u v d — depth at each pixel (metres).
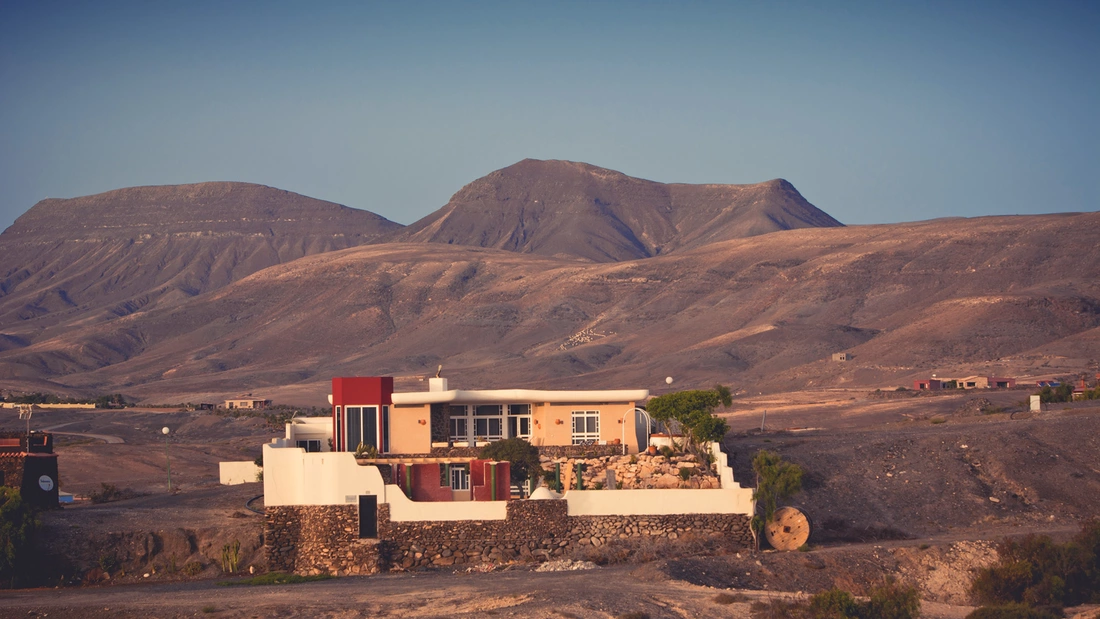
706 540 63.94
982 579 56.94
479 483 67.00
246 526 69.25
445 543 63.75
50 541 66.75
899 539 65.25
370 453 68.88
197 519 71.75
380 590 55.31
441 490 66.94
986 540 60.84
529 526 63.84
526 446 69.50
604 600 50.75
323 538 64.19
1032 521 67.06
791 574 56.91
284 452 65.62
